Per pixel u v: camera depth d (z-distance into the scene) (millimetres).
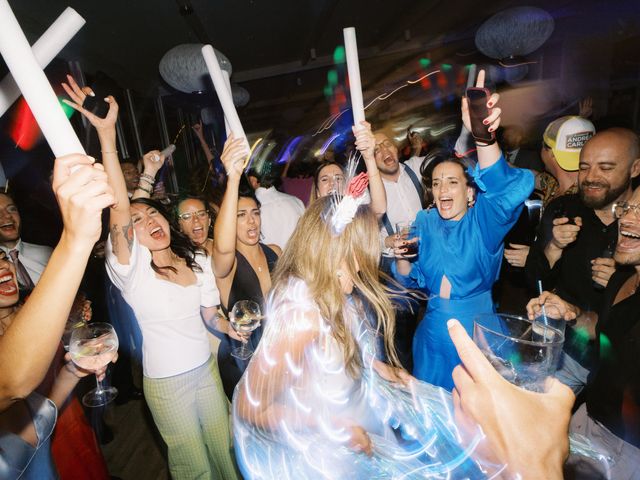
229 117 1969
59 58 4691
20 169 3650
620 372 1371
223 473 2275
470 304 2182
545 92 6891
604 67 6160
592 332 1736
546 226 2250
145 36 5477
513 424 521
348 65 2166
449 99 8594
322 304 1366
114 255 1893
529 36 4652
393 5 6203
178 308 2039
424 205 3135
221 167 3416
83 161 639
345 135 7332
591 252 1970
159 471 2643
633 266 1396
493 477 538
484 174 1735
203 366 2146
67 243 649
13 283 1341
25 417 1175
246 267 2424
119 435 3045
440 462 1172
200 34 5496
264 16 5766
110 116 1795
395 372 1533
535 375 741
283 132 11023
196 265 2240
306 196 4422
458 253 2148
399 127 9055
